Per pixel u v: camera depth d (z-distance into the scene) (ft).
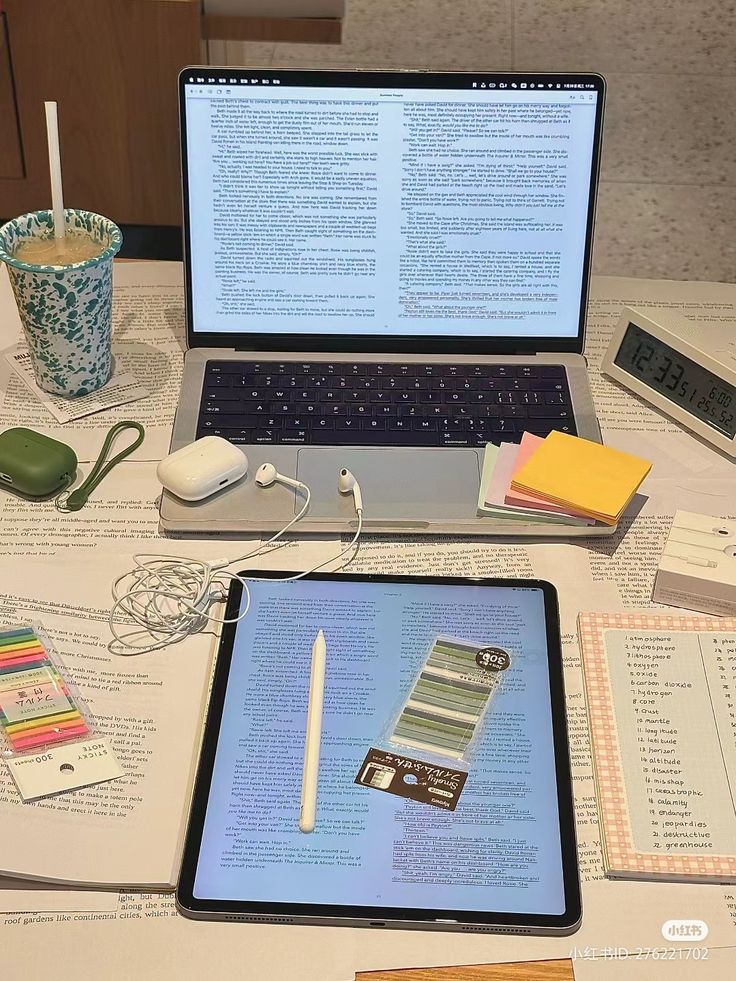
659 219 8.50
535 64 9.92
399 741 2.46
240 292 3.45
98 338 3.40
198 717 2.52
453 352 3.52
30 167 5.06
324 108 3.29
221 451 3.06
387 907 2.16
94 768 2.39
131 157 5.02
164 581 2.84
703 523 2.96
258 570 2.87
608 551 3.02
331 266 3.43
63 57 4.70
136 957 2.09
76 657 2.64
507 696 2.57
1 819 2.28
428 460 3.18
